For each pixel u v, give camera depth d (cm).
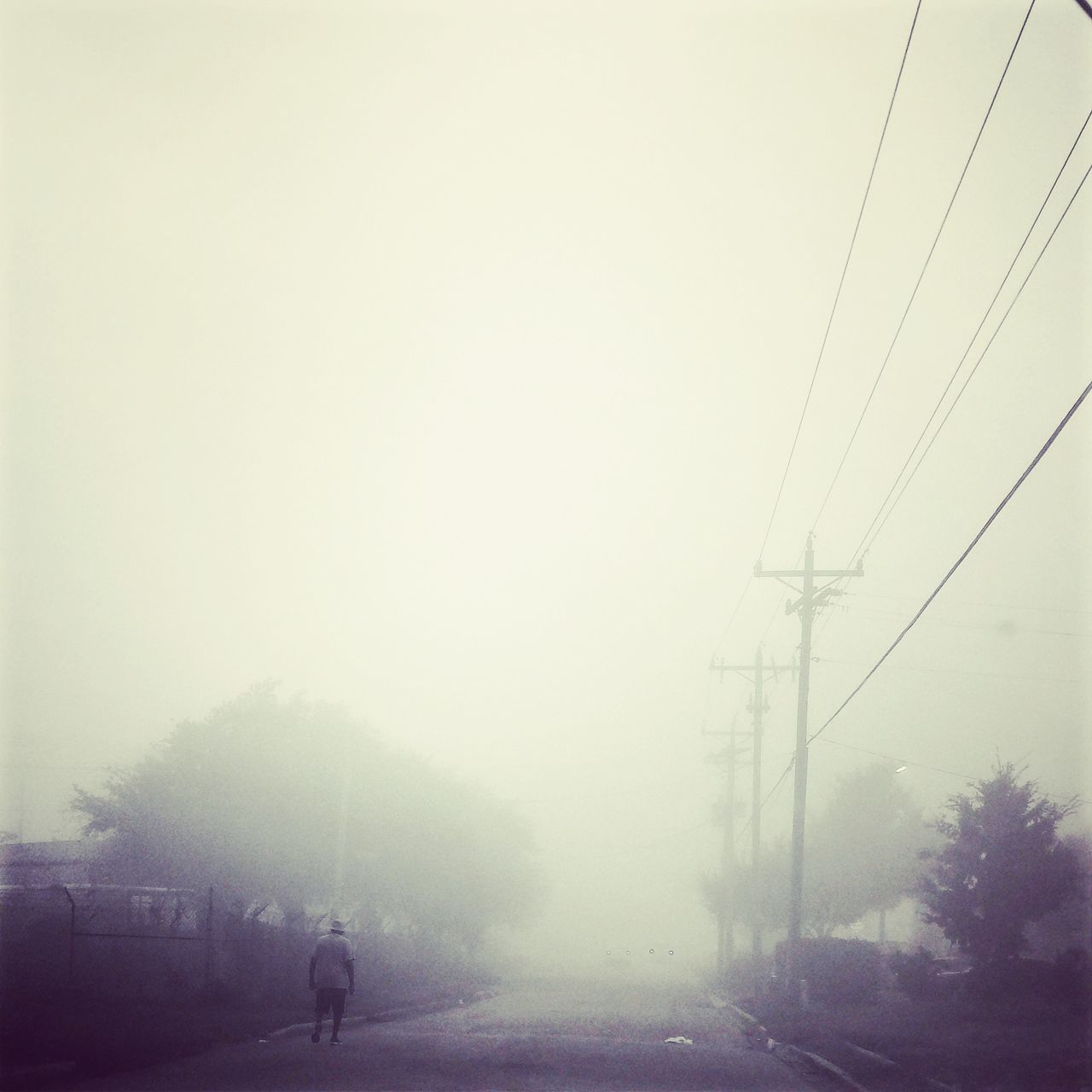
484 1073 1656
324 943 2045
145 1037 1811
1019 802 3288
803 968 3503
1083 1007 2720
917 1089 1628
